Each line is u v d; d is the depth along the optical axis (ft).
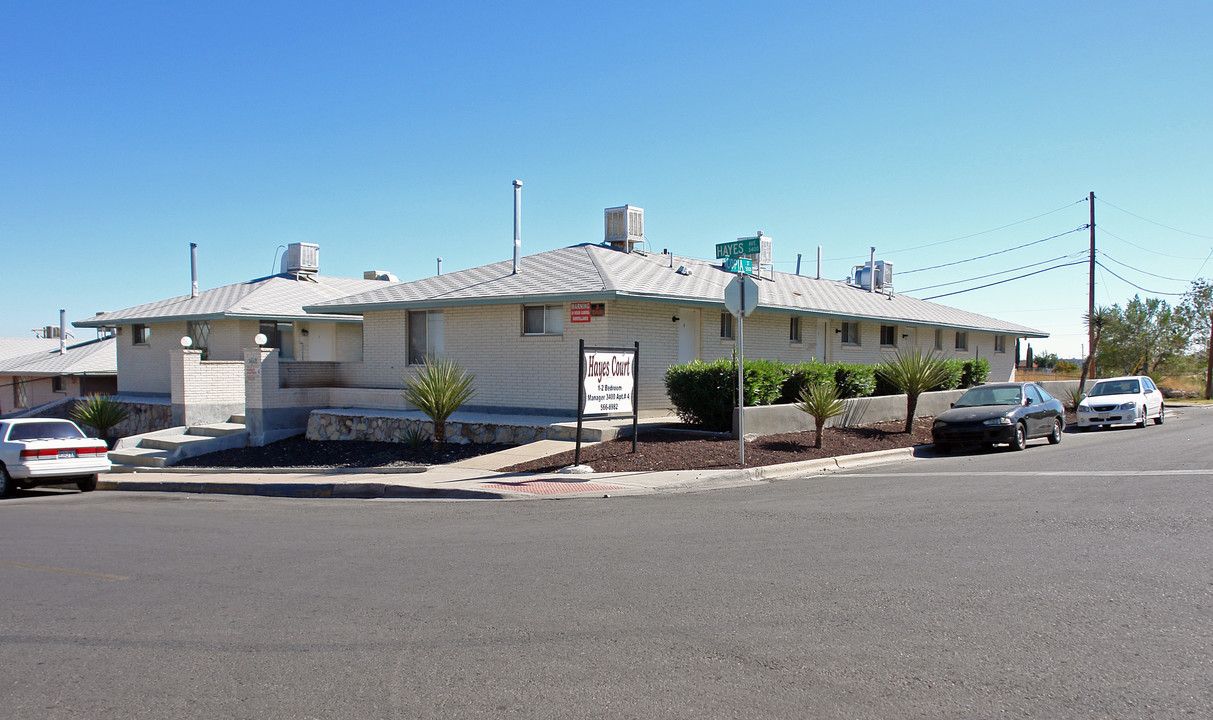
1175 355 153.99
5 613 20.59
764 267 93.97
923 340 102.58
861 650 16.62
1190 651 16.24
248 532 31.48
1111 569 22.35
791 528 28.99
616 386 46.93
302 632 18.48
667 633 17.87
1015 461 49.16
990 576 21.86
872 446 55.57
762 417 55.11
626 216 79.56
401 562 25.14
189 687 15.47
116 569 25.29
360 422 65.41
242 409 74.79
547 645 17.29
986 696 14.32
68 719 14.17
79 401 89.56
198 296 96.32
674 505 35.19
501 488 39.96
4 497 49.44
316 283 97.25
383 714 14.07
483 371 68.54
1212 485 36.42
